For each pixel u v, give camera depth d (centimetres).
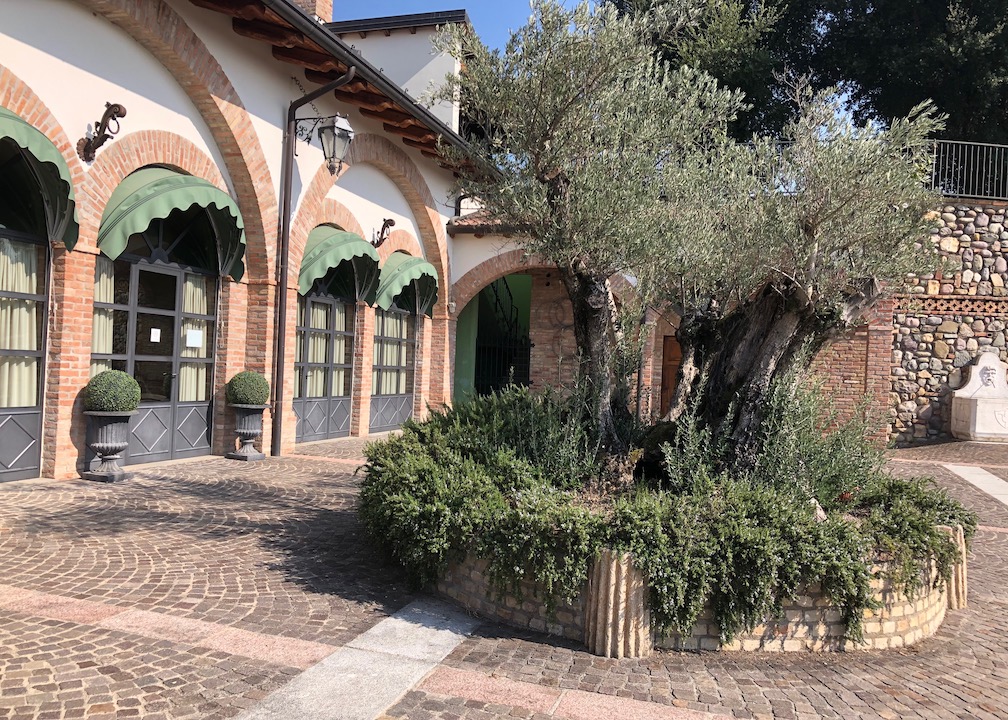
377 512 551
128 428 871
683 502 483
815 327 566
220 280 1058
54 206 786
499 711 358
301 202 1154
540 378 1830
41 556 550
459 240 1755
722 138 676
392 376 1622
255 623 452
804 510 491
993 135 1998
